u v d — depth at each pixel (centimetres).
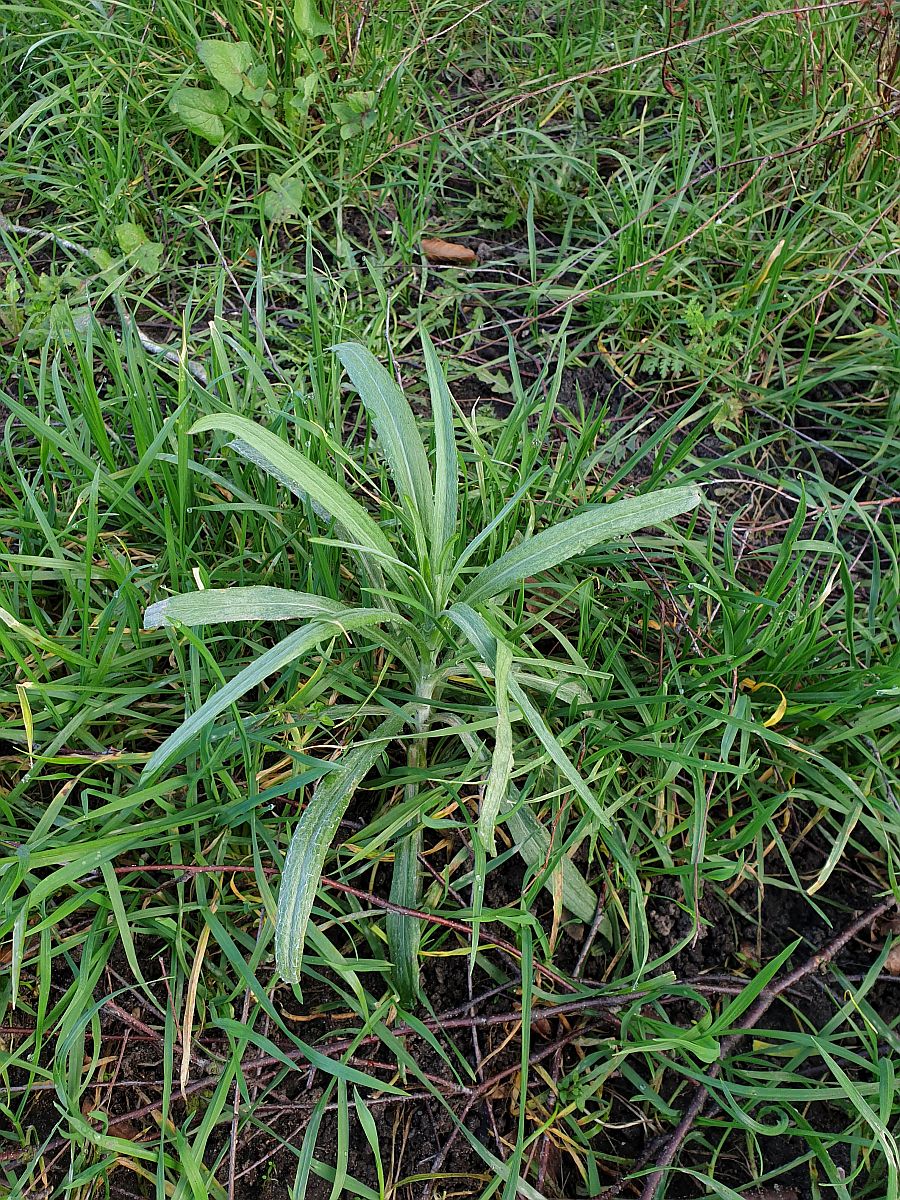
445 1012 52
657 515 47
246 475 64
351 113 90
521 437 72
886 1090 47
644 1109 52
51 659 57
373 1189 48
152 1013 50
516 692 46
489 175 97
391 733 54
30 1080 46
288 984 52
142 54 92
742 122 92
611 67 94
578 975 53
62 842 49
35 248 82
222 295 73
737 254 90
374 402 52
